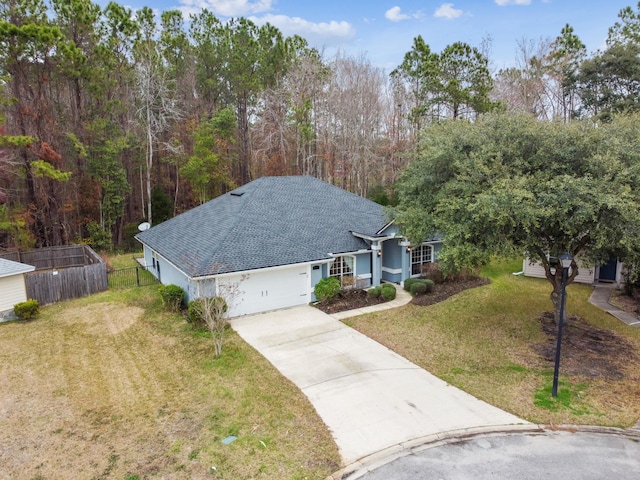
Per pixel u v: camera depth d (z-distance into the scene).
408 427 8.73
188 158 34.69
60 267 26.06
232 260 15.65
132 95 33.00
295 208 20.66
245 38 37.66
